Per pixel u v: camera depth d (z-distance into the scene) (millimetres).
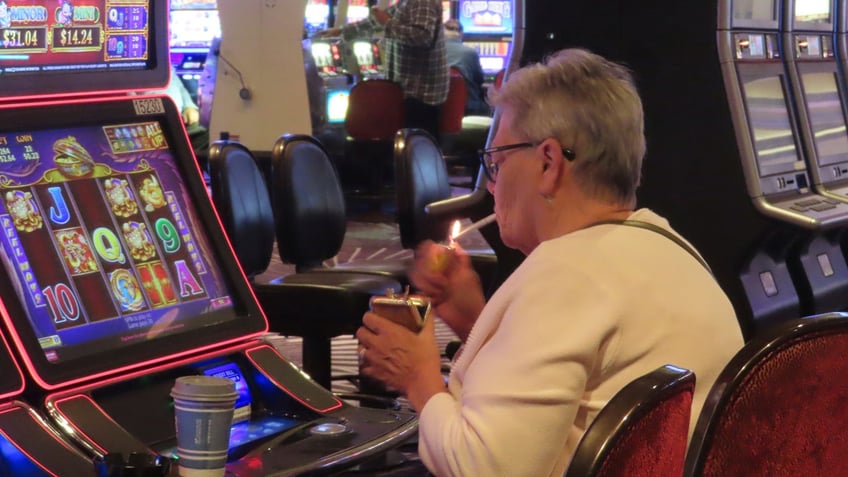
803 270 4629
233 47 9062
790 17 4477
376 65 11156
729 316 1906
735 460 1632
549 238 1932
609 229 1864
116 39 2225
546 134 1892
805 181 4441
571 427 1786
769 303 4316
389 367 1968
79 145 2164
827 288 4742
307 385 2254
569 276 1774
